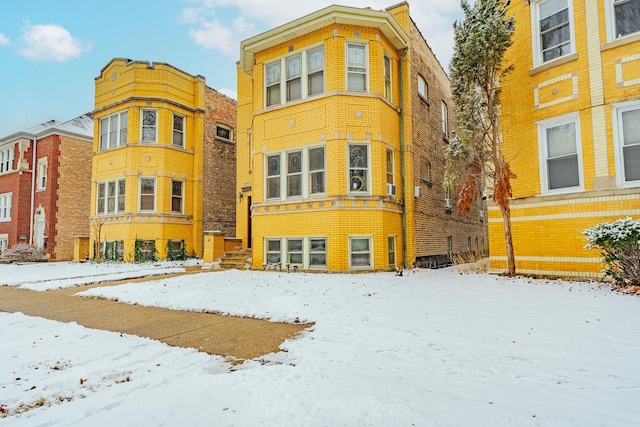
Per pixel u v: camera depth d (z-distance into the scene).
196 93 20.50
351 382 3.48
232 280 10.38
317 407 2.96
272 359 4.29
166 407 3.06
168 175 18.66
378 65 12.53
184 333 5.50
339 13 11.91
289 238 12.48
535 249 9.67
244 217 16.89
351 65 12.45
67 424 2.81
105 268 15.21
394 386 3.37
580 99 9.09
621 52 8.57
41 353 4.57
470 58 9.72
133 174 18.08
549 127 9.74
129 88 18.56
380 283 9.27
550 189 9.66
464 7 10.02
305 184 12.37
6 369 4.03
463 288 8.24
